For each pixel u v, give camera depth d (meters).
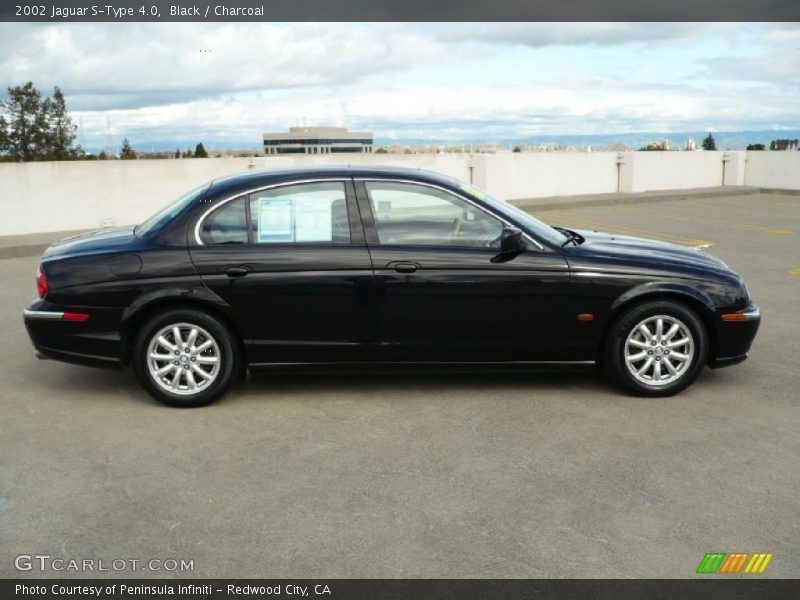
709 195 21.44
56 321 4.96
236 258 4.93
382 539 3.33
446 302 5.01
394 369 5.15
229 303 4.91
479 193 5.29
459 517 3.53
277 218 5.02
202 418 4.83
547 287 5.04
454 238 5.08
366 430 4.62
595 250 5.23
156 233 5.03
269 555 3.20
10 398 5.20
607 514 3.56
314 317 4.99
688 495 3.76
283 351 5.03
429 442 4.43
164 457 4.22
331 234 5.02
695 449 4.33
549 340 5.13
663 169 22.25
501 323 5.07
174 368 4.97
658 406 5.05
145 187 14.80
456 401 5.14
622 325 5.11
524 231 5.09
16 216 13.55
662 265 5.16
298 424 4.72
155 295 4.88
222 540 3.32
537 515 3.55
